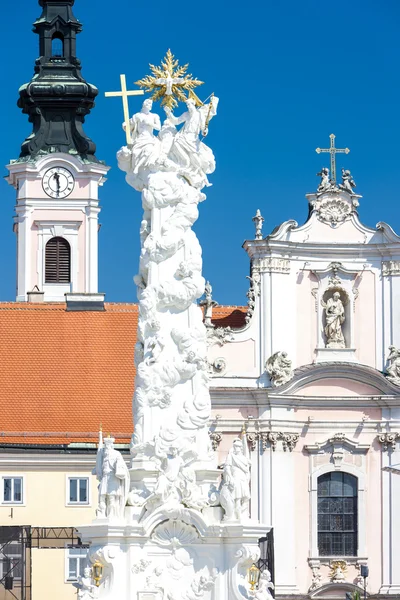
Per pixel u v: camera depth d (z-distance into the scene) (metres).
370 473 98.12
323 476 97.88
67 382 97.19
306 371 97.19
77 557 92.44
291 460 97.50
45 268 122.44
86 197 122.94
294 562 96.88
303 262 98.62
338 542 97.56
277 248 97.94
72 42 124.81
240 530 58.34
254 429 97.19
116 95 61.38
